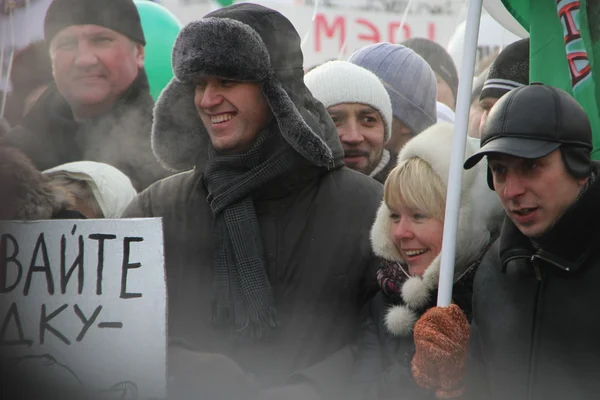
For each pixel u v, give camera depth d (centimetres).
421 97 959
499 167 655
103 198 855
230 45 774
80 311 708
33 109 923
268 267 781
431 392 679
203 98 796
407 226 748
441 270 682
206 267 791
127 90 922
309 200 798
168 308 786
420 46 1057
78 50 908
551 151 632
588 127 648
